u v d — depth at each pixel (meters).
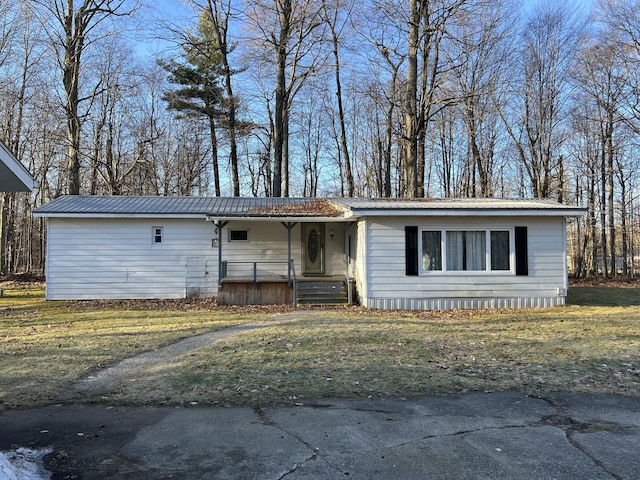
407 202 15.77
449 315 12.53
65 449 4.00
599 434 4.33
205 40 29.03
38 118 27.34
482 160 31.00
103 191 32.97
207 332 9.79
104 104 29.27
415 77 20.94
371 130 35.56
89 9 22.67
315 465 3.69
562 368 6.73
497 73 25.70
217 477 3.49
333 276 16.89
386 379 6.15
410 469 3.62
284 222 15.38
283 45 25.06
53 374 6.38
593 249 28.64
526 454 3.89
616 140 25.20
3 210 27.56
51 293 16.36
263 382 5.99
